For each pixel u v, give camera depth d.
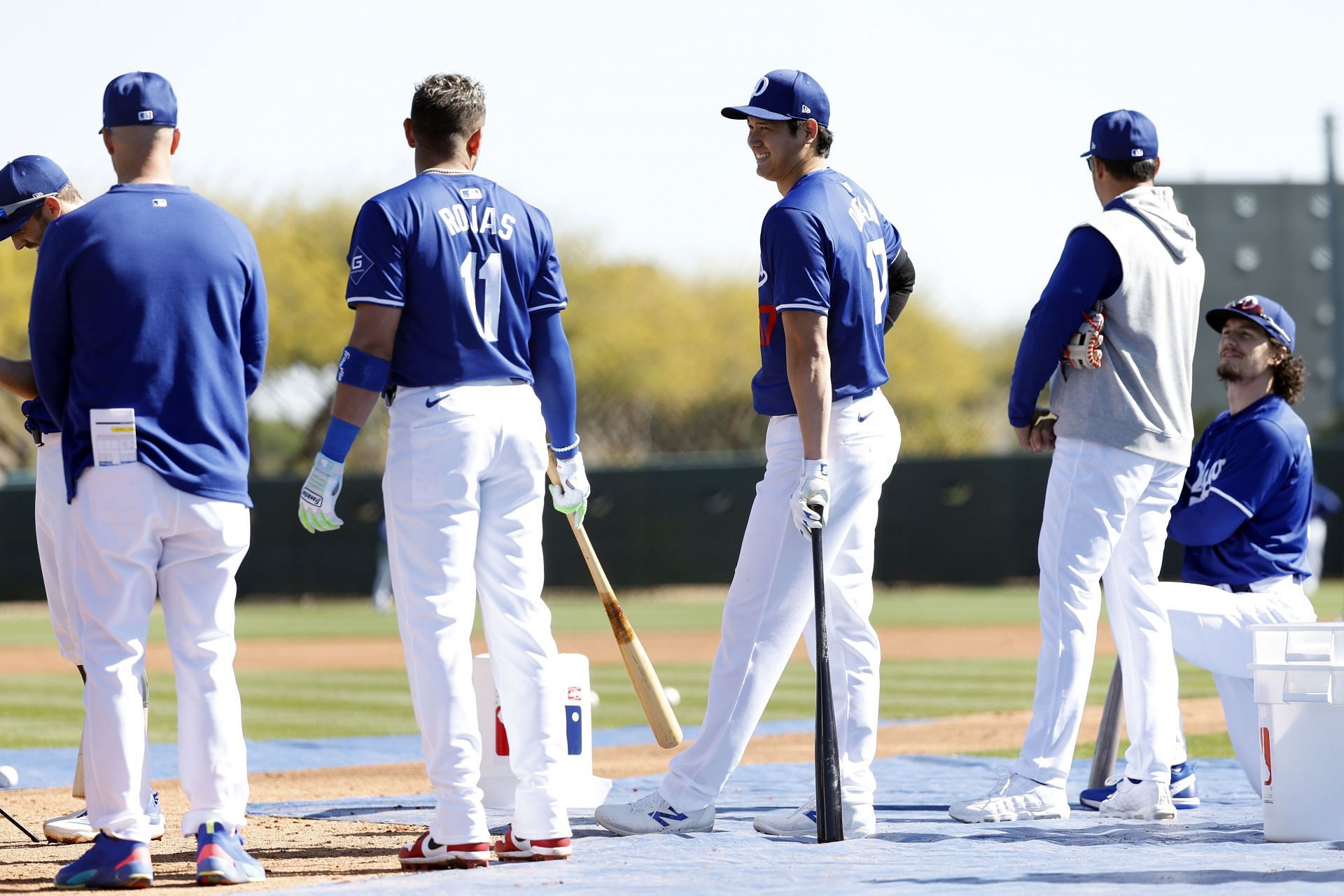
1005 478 97.12
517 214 15.11
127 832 13.82
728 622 16.77
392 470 14.55
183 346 14.08
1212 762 23.97
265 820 18.86
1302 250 160.50
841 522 16.44
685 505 99.31
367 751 28.59
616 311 154.12
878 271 16.61
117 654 13.92
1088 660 17.47
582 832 16.95
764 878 13.07
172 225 14.23
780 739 30.39
